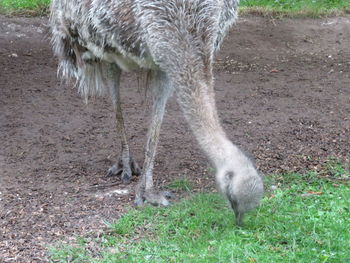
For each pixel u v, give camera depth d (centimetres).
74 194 904
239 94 1328
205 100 777
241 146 1078
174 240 765
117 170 975
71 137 1120
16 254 735
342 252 723
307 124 1177
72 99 1288
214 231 776
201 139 759
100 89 979
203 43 793
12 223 811
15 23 1645
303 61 1530
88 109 1245
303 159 1023
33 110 1229
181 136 1128
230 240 743
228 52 1567
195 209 838
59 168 999
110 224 805
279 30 1686
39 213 840
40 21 1669
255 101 1291
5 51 1523
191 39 790
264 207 833
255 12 1761
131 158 979
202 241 755
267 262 701
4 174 970
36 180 952
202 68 791
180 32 789
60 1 935
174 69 793
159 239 769
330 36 1667
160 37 793
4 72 1411
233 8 883
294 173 962
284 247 743
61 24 943
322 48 1606
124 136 960
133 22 816
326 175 961
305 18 1753
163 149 1070
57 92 1320
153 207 853
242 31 1670
